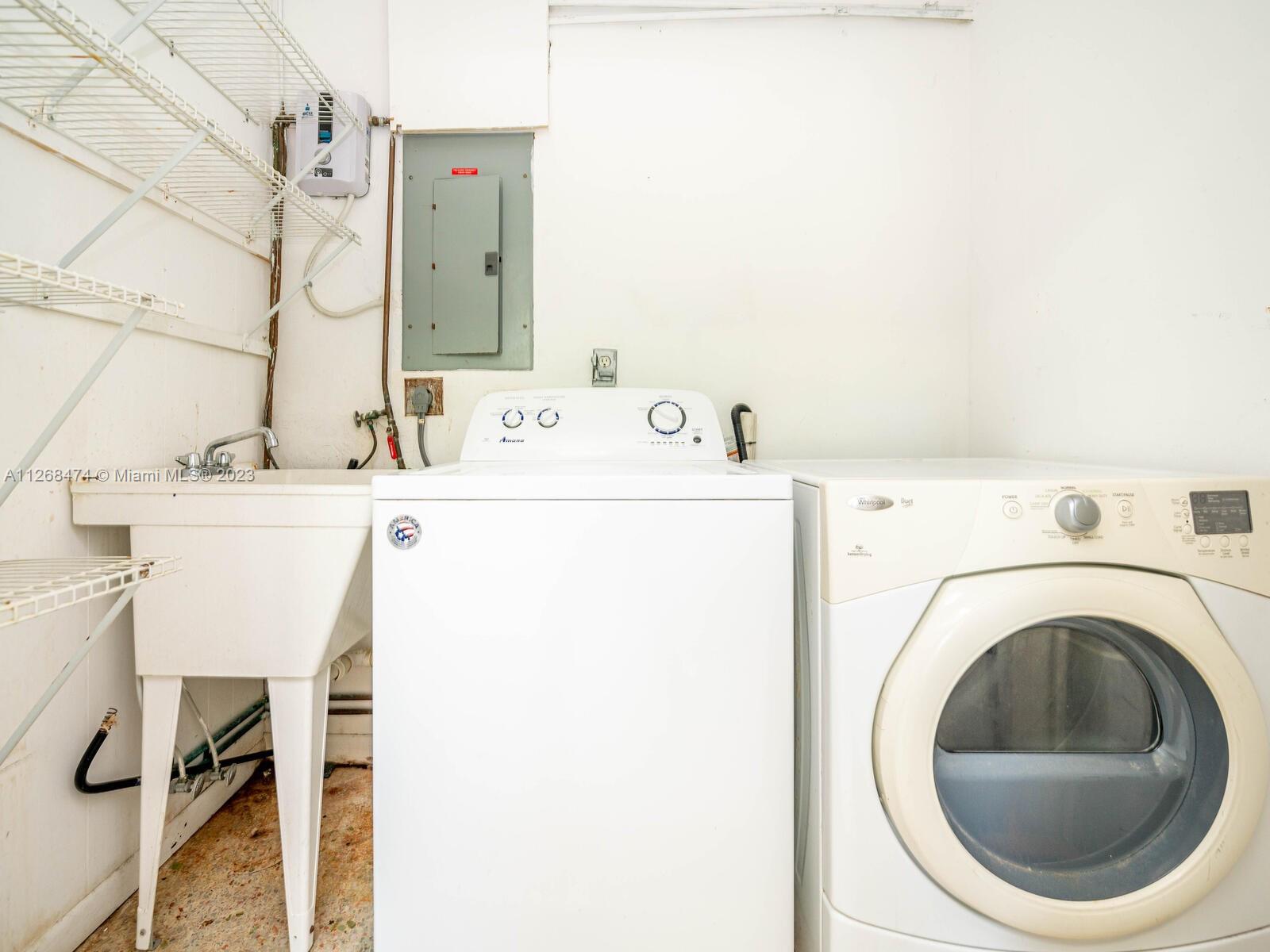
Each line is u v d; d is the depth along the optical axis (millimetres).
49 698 777
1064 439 1283
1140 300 1089
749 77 1626
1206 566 768
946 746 833
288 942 1043
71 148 1015
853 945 795
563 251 1637
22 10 908
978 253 1592
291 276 1640
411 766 853
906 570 784
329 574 998
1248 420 897
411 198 1637
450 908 855
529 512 839
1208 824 759
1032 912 754
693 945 848
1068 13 1256
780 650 843
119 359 1139
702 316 1642
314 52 1628
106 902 1087
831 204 1633
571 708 842
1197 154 974
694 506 837
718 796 845
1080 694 843
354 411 1645
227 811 1401
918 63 1630
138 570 751
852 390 1645
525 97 1603
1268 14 866
